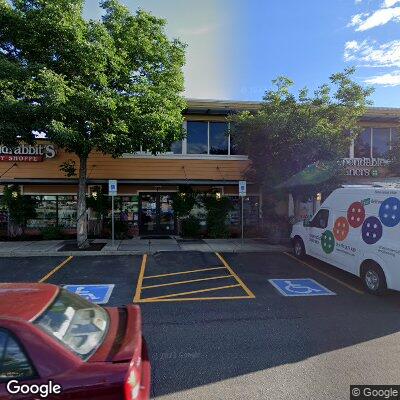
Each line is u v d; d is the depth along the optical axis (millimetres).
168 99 14711
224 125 19828
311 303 8320
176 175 19312
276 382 4785
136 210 19406
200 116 19484
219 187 19719
